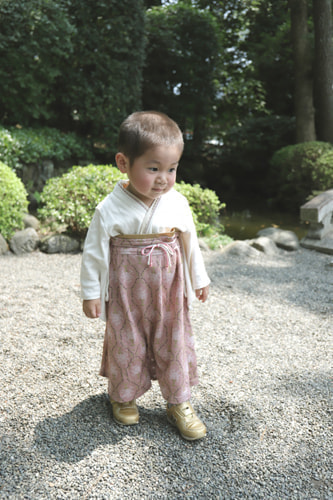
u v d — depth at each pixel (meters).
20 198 4.55
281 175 8.77
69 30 6.35
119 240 1.61
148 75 10.14
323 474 1.53
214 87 10.70
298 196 8.70
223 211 8.27
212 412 1.88
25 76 6.32
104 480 1.49
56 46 6.45
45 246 4.51
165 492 1.45
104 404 1.93
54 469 1.53
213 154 12.16
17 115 6.75
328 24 8.25
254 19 12.41
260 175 11.33
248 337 2.65
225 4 12.36
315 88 8.60
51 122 7.56
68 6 6.89
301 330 2.77
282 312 3.07
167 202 1.64
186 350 1.78
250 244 4.84
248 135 11.27
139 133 1.42
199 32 9.93
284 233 5.08
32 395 1.98
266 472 1.54
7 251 4.43
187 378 1.73
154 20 9.80
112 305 1.66
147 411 1.89
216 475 1.52
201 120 11.45
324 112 8.55
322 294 3.46
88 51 6.94
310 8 10.84
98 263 1.61
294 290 3.56
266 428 1.78
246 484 1.48
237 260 4.44
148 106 10.41
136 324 1.68
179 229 1.67
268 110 12.55
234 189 11.26
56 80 7.10
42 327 2.72
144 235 1.59
